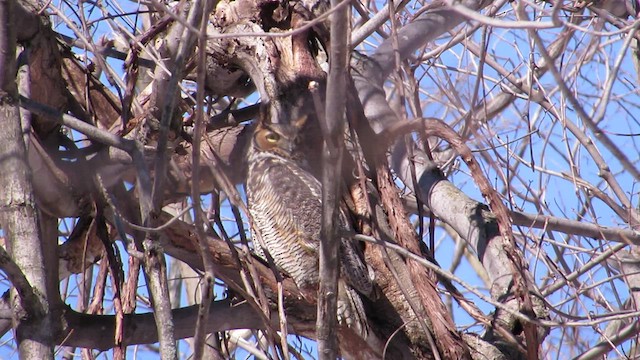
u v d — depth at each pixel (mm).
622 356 10344
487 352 9680
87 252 10781
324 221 7164
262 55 11219
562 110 10984
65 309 10039
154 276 8039
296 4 11305
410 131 9508
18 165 8109
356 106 9852
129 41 11312
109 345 10227
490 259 9562
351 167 10195
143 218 8195
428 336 8953
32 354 7453
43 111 8406
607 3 10805
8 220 7953
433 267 7789
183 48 7746
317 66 11359
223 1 11586
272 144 11258
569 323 7773
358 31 11523
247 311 10289
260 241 9406
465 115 9469
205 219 7188
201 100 6539
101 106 11445
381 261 10203
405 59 11203
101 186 9367
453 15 11047
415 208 12789
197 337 7211
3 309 9867
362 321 9961
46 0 10016
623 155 6168
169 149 9938
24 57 9516
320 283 7516
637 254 11625
